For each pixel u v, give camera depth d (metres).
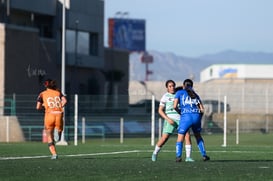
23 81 136.38
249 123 121.94
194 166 40.41
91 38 170.50
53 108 48.94
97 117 105.94
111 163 43.56
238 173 35.47
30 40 140.12
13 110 104.69
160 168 38.72
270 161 47.22
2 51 133.75
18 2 149.12
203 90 136.00
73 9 162.00
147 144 83.44
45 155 55.94
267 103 127.38
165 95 46.50
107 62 180.50
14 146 72.38
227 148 70.00
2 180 32.91
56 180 32.91
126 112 108.69
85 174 35.34
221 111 125.81
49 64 148.50
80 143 87.88
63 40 90.50
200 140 46.88
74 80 159.62
